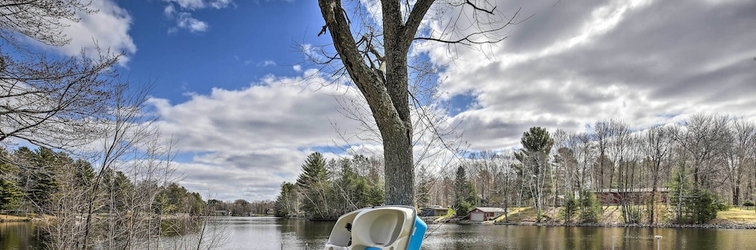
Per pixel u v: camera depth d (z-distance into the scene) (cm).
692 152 3606
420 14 282
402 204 258
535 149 4397
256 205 4016
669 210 3434
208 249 662
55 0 584
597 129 4172
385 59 289
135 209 589
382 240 225
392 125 262
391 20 285
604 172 4169
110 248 567
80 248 560
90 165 600
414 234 226
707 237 2414
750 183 4206
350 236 243
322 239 2188
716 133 3644
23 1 559
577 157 4269
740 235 2502
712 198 3209
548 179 4434
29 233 1579
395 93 275
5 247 1309
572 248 2039
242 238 2228
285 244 1977
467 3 328
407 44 284
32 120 605
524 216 4031
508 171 4369
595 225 3438
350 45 254
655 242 2209
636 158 3772
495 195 4619
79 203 570
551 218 3831
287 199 3894
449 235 2595
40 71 581
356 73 256
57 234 554
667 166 3622
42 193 638
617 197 3950
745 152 4112
